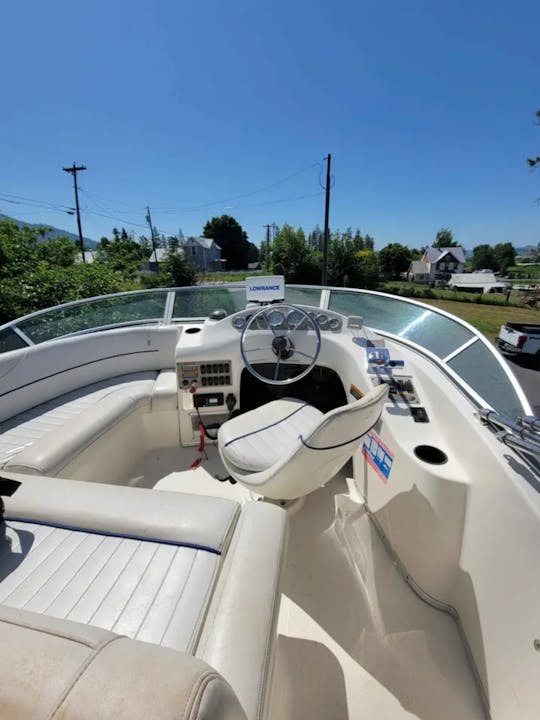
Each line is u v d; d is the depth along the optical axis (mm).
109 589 815
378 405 1183
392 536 1397
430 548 1184
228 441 1605
